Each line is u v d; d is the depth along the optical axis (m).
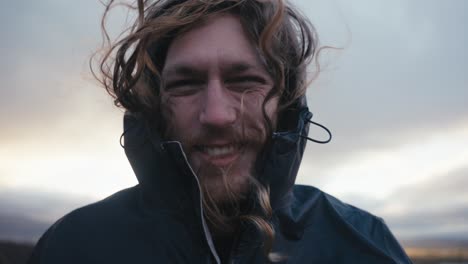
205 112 0.39
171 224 0.42
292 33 0.49
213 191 0.41
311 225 0.45
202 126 0.40
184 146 0.41
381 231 0.47
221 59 0.40
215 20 0.41
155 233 0.42
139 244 0.42
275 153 0.41
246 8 0.42
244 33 0.41
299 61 0.48
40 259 0.44
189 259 0.40
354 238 0.44
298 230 0.44
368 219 0.48
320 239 0.44
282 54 0.46
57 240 0.44
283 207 0.43
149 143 0.44
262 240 0.40
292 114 0.46
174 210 0.42
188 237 0.41
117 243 0.42
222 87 0.41
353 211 0.49
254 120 0.41
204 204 0.40
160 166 0.43
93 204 0.48
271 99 0.42
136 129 0.45
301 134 0.44
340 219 0.46
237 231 0.42
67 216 0.48
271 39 0.44
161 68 0.45
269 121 0.41
